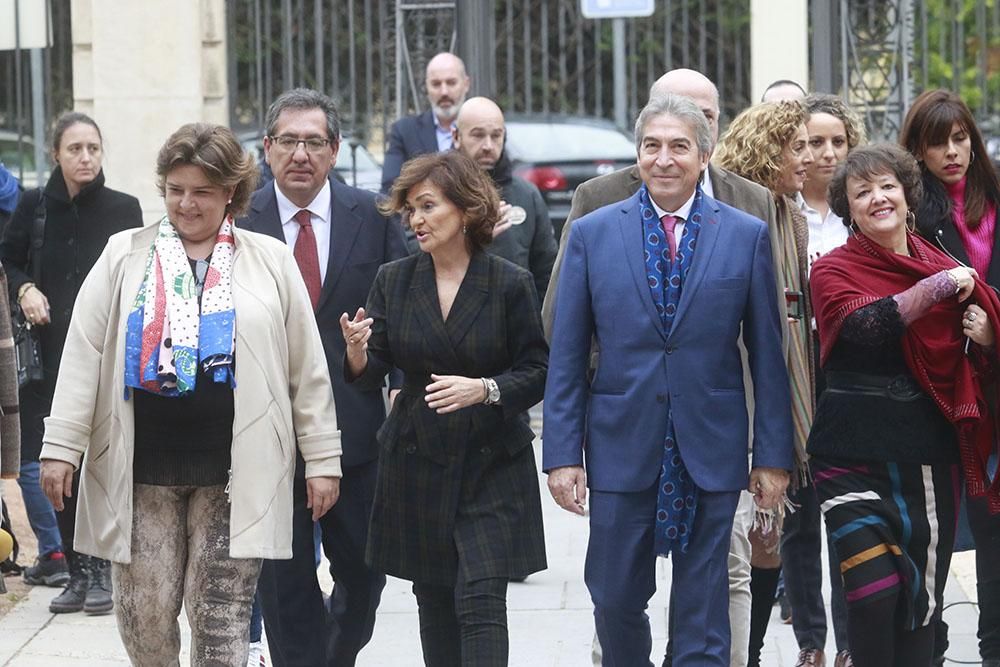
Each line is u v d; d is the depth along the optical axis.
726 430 6.96
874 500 6.89
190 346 6.54
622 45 19.86
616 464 6.97
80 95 15.10
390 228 7.96
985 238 7.99
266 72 15.59
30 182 15.01
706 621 6.91
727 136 8.05
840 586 8.16
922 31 15.20
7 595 10.34
